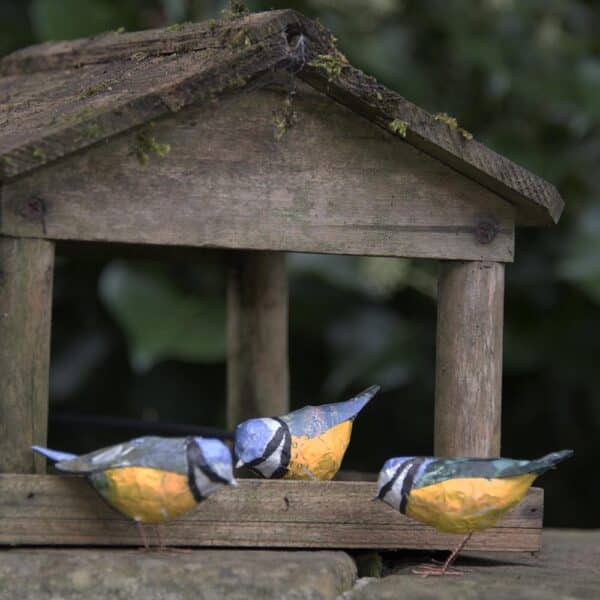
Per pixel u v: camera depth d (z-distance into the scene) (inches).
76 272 489.7
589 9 471.5
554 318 447.8
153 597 218.5
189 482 217.8
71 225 230.8
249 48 232.7
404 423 487.5
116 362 498.6
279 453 242.7
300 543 241.4
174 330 434.6
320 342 485.1
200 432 329.4
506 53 444.5
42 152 219.0
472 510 223.3
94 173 231.9
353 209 248.2
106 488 219.6
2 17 500.1
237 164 240.5
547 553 277.4
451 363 260.7
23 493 231.3
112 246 329.1
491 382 260.4
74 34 449.7
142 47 270.7
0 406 231.6
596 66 440.5
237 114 240.2
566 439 484.4
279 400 339.3
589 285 410.9
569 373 447.2
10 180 226.2
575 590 225.1
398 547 245.8
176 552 232.8
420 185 252.7
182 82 227.9
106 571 220.5
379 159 249.8
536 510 252.5
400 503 227.0
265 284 336.8
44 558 222.8
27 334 231.6
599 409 465.7
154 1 455.2
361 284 432.5
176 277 449.1
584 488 486.0
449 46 453.4
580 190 449.7
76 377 487.5
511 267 452.1
